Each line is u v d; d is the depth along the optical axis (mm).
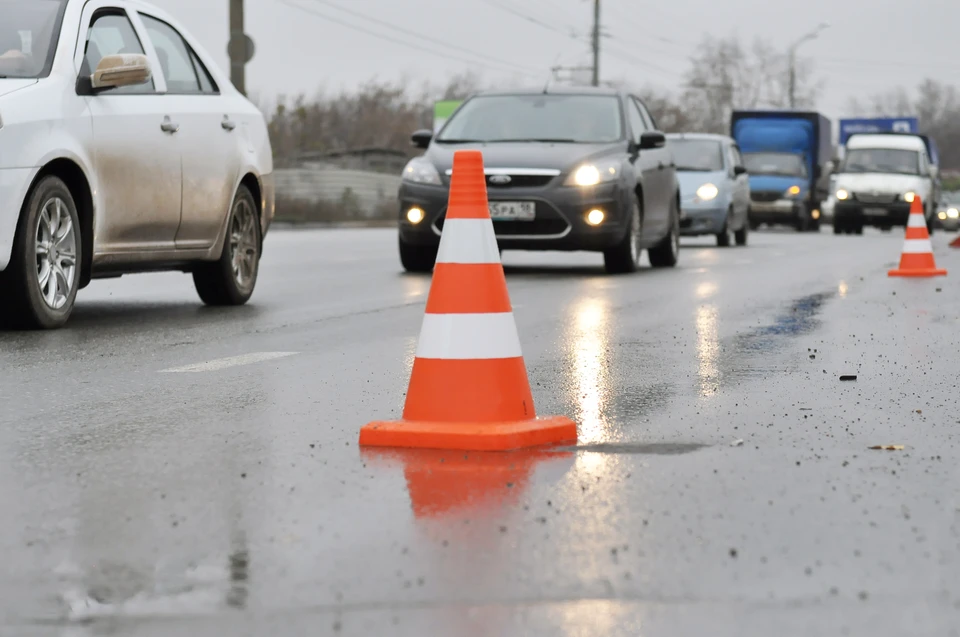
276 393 7699
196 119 12328
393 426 6164
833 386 8008
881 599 3855
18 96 10375
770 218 49812
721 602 3820
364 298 14172
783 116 52562
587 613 3729
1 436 6371
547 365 8938
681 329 11188
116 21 11734
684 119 120812
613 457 5859
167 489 5258
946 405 7316
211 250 12742
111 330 10969
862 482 5359
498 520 4738
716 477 5445
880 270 19750
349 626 3645
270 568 4172
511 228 17844
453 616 3713
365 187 65875
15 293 10578
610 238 17922
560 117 19250
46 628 3658
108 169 11148
